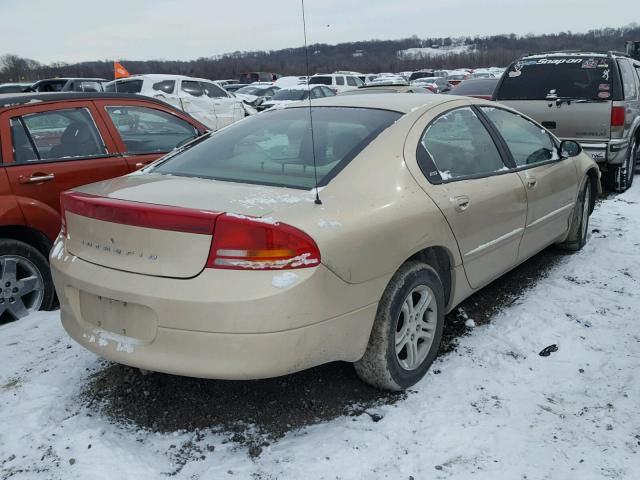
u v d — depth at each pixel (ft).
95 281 8.66
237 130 12.13
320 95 63.46
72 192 9.76
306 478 8.13
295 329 8.06
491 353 11.37
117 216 8.55
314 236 8.19
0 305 13.12
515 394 9.96
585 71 24.58
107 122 15.30
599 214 21.56
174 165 11.10
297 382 10.49
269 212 8.33
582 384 10.24
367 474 8.17
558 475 8.04
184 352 8.12
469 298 14.10
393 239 9.25
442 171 10.89
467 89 42.06
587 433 8.90
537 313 13.03
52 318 13.30
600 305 13.42
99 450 8.71
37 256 13.53
